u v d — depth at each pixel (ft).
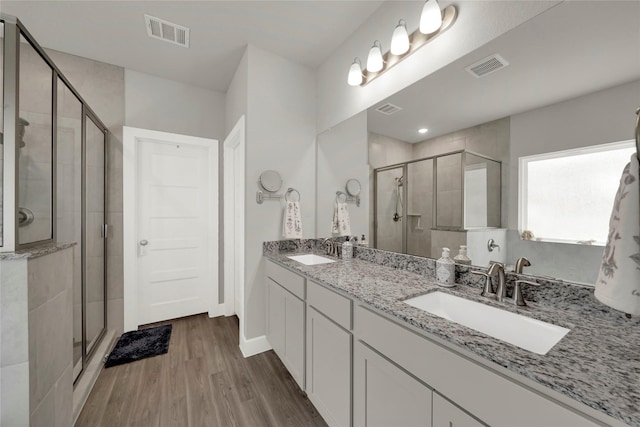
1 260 3.06
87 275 6.56
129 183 8.05
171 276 9.00
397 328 2.98
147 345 7.22
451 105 4.19
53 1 5.48
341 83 6.92
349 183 6.60
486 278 3.55
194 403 5.05
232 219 9.48
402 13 5.03
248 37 6.68
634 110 2.50
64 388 4.12
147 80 8.46
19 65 3.41
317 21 6.12
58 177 5.03
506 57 3.45
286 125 7.49
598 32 2.70
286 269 5.77
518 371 1.92
